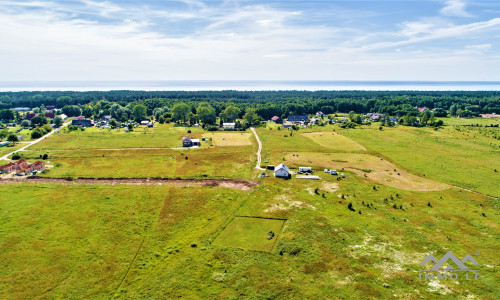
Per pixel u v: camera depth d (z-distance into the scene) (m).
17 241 49.91
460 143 120.56
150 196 69.00
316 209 62.97
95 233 53.09
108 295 39.19
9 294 38.84
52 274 42.69
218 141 129.00
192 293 39.28
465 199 67.56
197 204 65.25
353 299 37.91
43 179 79.12
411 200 67.50
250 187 75.38
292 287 40.19
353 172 86.50
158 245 50.12
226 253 47.88
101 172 85.38
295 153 107.38
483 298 37.81
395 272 43.19
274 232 54.25
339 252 47.97
